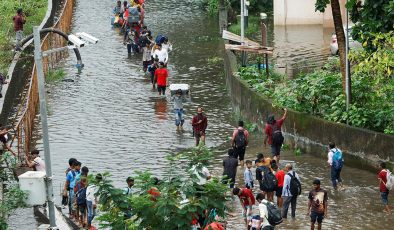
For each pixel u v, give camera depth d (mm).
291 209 30781
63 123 43188
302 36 60781
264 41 47594
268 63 51031
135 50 58125
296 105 39906
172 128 42594
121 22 64312
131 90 49281
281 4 64250
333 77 39719
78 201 29641
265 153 38281
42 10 63469
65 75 52156
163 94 48188
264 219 27297
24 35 56062
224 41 61094
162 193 21141
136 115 44656
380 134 35812
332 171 33156
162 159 38031
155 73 48375
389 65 34844
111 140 40688
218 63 55062
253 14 70062
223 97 47969
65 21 62094
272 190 31188
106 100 47281
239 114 44594
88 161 37625
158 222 20984
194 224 21562
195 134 39656
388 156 35531
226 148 39375
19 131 37156
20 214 29234
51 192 27516
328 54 54812
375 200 32281
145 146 39906
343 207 31609
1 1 62562
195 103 46938
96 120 43750
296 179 30312
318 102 39562
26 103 41812
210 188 21250
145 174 21984
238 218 30641
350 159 36688
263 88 43125
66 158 38062
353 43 49844
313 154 38250
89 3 73000
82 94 48312
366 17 37031
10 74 46000
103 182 21953
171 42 61062
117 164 37281
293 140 39344
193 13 71062
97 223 29609
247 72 46125
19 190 27578
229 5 65812
